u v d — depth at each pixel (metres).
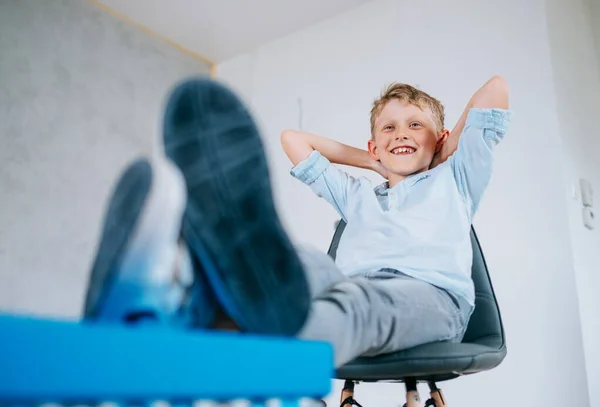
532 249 1.53
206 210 0.46
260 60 2.43
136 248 0.42
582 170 1.67
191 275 0.48
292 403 0.43
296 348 0.43
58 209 1.93
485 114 1.25
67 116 2.01
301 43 2.29
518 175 1.60
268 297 0.48
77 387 0.31
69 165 1.99
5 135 1.83
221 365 0.37
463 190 1.27
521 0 1.74
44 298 1.85
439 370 0.83
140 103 2.27
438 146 1.49
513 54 1.71
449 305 0.94
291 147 1.53
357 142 2.00
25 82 1.91
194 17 2.27
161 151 0.49
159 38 2.40
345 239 1.29
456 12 1.87
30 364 0.29
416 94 1.59
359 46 2.10
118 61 2.22
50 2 2.02
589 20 2.09
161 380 0.34
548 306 1.47
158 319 0.43
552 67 1.63
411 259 1.10
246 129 0.51
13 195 1.82
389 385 1.66
